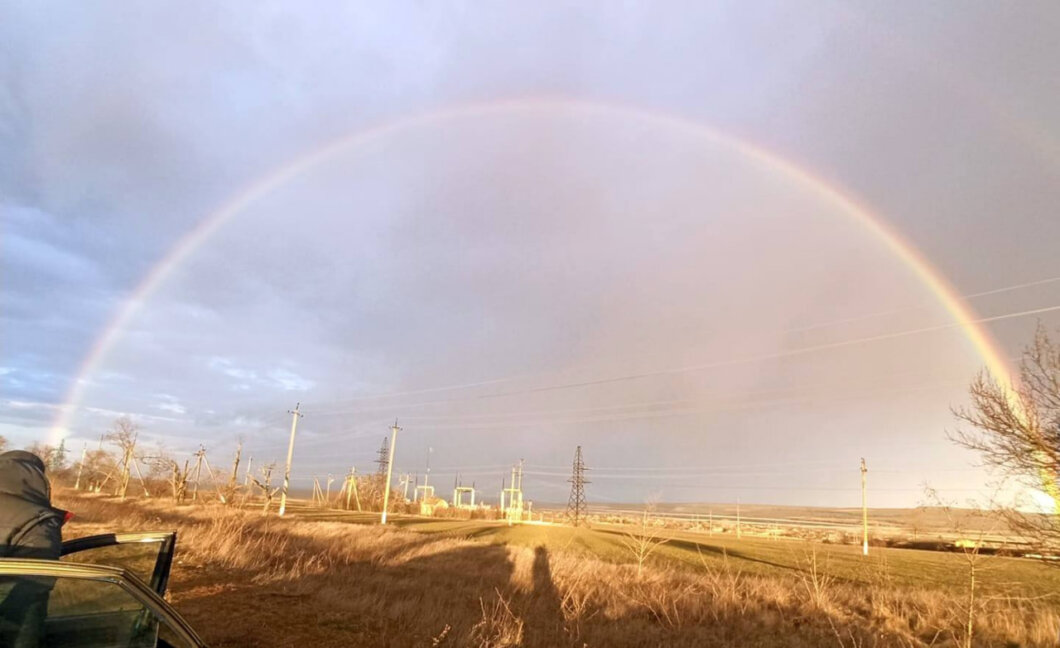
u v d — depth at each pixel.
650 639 13.88
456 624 11.86
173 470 59.91
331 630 10.52
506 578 21.84
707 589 20.80
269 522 37.25
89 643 3.88
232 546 18.34
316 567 18.05
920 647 15.11
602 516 151.25
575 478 98.25
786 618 18.14
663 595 18.62
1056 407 12.04
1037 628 15.85
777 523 142.88
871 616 18.38
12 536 4.82
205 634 9.32
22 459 5.23
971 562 12.81
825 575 23.47
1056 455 11.77
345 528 40.06
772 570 34.47
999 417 12.39
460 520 94.19
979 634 15.93
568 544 42.78
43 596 3.83
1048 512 12.15
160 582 5.90
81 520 28.64
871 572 32.91
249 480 46.84
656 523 25.55
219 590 13.00
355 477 108.12
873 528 101.50
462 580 20.11
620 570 26.12
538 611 15.25
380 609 12.39
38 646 3.78
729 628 16.22
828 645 14.60
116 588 3.97
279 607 11.85
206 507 48.97
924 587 27.66
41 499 5.19
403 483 115.75
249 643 9.21
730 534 97.50
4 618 3.75
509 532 61.00
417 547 31.83
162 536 6.03
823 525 133.25
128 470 74.31
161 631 4.15
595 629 13.68
